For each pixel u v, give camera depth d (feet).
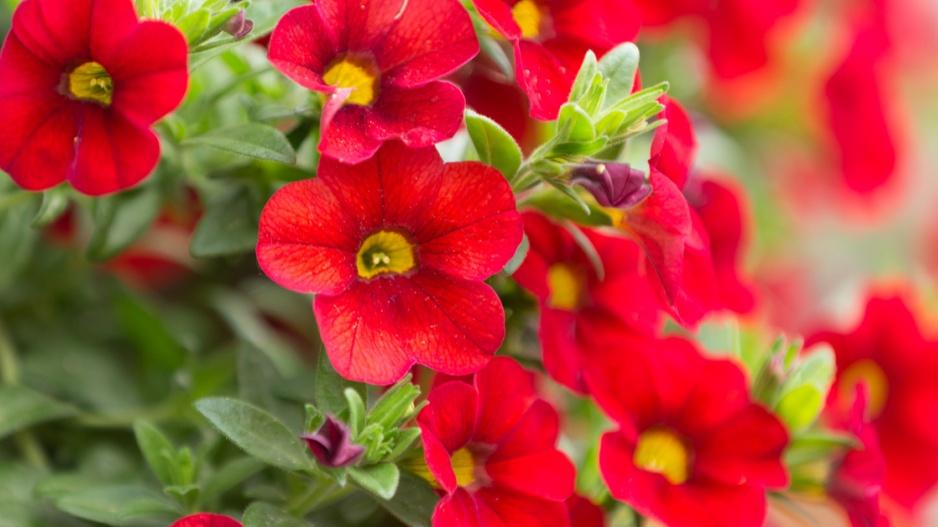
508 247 0.89
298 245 0.87
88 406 1.09
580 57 0.95
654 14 1.09
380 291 0.89
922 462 1.09
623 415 0.95
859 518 0.97
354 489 0.93
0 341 1.07
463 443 0.90
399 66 0.89
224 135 0.93
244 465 0.95
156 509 0.95
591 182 0.89
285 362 1.10
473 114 0.90
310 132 0.95
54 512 1.00
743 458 0.96
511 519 0.90
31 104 0.87
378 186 0.88
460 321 0.89
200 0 0.90
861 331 1.10
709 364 0.96
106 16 0.86
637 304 0.98
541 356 0.96
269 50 0.86
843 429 1.03
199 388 1.05
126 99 0.86
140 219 1.00
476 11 0.94
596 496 0.99
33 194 0.99
